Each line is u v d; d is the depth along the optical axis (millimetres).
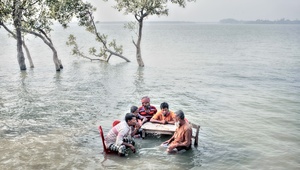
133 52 55938
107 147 9695
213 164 8953
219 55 49969
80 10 31641
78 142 10711
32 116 14133
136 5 30891
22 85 22375
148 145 10359
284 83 23266
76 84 22906
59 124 12898
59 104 16531
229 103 16734
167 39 111938
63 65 35688
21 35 31484
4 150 9914
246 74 28219
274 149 10117
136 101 17297
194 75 27703
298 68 32438
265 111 15031
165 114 11445
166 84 22953
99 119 13680
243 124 12867
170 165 8859
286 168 8711
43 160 9172
